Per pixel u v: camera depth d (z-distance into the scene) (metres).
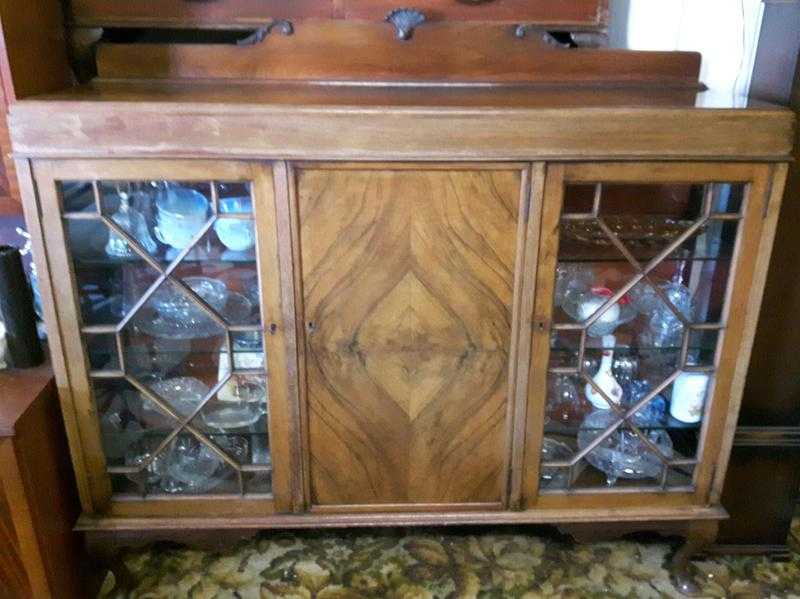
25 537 1.27
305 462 1.38
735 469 1.54
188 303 1.29
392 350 1.31
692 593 1.52
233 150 1.15
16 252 1.32
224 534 1.43
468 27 1.42
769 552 1.62
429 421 1.37
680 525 1.49
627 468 1.50
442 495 1.44
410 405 1.35
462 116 1.15
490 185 1.20
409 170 1.18
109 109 1.12
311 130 1.14
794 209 1.35
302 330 1.28
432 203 1.21
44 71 1.33
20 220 1.59
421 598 1.51
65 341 1.27
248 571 1.57
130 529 1.40
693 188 1.26
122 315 1.29
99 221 1.21
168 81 1.40
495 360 1.32
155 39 1.49
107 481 1.38
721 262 1.31
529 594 1.52
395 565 1.59
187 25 1.43
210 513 1.42
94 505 1.39
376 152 1.16
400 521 1.44
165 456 1.43
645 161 1.19
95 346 1.31
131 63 1.40
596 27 1.47
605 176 1.20
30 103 1.12
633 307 1.36
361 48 1.42
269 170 1.17
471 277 1.26
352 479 1.41
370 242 1.23
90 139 1.14
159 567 1.58
